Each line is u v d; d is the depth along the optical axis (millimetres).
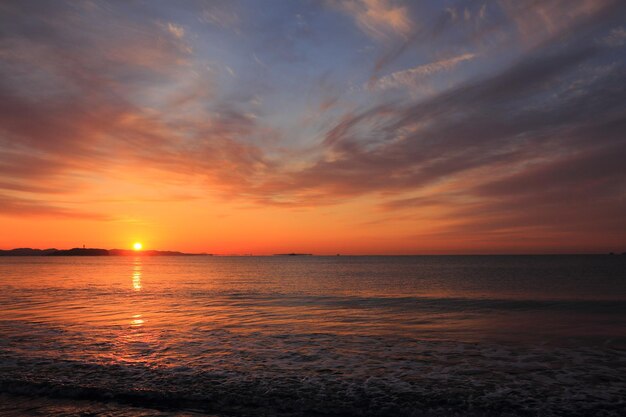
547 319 20891
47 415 7844
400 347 13789
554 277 58656
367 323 19391
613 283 46406
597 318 21219
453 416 7879
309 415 7906
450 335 16203
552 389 9297
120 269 103312
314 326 18406
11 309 24531
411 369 10961
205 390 9164
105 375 10211
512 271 79875
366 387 9430
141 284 49281
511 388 9367
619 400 8602
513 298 31016
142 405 8336
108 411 8031
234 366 11164
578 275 63344
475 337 15781
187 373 10430
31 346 13562
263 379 9977
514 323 19469
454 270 88125
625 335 16188
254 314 22516
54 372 10438
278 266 128500
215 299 30922
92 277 65625
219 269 104438
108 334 15922
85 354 12438
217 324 18781
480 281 51812
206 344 14125
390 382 9789
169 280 58062
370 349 13469
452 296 32844
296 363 11562
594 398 8734
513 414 7934
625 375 10422
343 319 20719
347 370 10852
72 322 19188
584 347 13883
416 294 34875
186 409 8141
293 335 15977
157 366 11086
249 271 91188
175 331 16750
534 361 11867
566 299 30203
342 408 8227
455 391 9164
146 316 21516
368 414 7977
